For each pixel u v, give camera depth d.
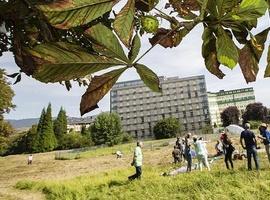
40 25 0.86
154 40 0.65
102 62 0.44
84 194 14.80
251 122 59.66
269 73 0.64
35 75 0.41
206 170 15.30
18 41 0.87
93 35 0.44
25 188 19.75
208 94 133.12
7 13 0.87
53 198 16.09
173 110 117.31
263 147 22.11
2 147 42.31
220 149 22.72
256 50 0.63
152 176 17.20
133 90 121.38
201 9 0.53
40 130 74.25
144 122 117.81
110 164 32.59
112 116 71.88
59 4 0.38
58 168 34.28
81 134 81.44
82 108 0.47
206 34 0.59
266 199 8.58
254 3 0.49
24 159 49.78
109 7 0.41
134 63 0.48
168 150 36.72
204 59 0.64
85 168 31.73
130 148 48.97
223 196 9.21
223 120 95.88
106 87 0.48
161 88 0.52
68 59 0.42
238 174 11.61
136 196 11.91
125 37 0.46
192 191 10.81
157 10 0.61
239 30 0.59
